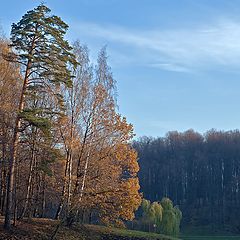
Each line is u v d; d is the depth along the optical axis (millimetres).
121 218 34375
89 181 31891
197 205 108688
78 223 33938
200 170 116000
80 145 31797
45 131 26031
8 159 30297
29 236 27094
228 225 97438
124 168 32531
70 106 31250
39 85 26406
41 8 25953
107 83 32844
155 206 63719
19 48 26047
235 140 120562
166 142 123062
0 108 28312
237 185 112188
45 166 28641
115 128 31984
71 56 27203
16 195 31547
